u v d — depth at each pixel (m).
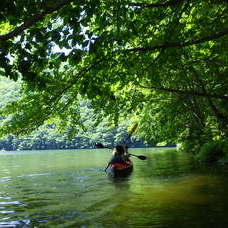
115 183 10.62
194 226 5.35
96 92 6.39
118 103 11.20
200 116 19.53
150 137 23.53
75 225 5.61
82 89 6.46
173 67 11.35
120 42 5.87
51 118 7.84
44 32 5.02
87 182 11.15
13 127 7.11
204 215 6.00
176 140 25.72
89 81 6.38
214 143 17.89
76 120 7.98
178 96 15.72
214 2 7.26
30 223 5.86
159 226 5.39
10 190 9.88
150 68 9.09
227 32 5.93
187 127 23.52
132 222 5.67
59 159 27.77
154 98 17.47
